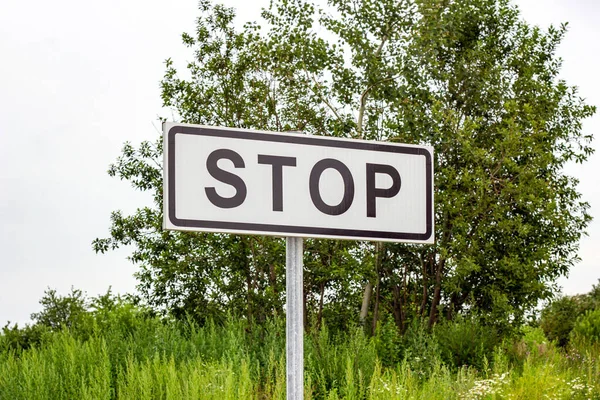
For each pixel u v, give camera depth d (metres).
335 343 15.55
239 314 16.73
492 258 17.98
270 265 17.20
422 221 2.73
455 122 18.56
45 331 18.27
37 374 11.90
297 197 2.58
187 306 16.78
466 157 18.23
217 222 2.48
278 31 18.88
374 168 2.68
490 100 19.30
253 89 18.31
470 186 17.94
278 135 2.58
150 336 14.87
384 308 19.16
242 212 2.51
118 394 11.41
